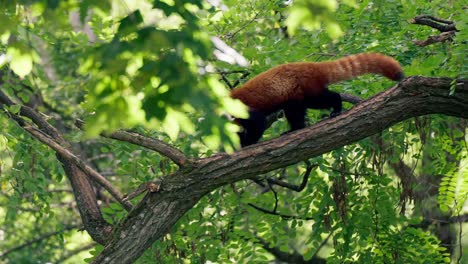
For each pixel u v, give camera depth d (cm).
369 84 1153
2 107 1241
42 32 1065
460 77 938
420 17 1092
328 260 1264
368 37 1227
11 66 666
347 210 1223
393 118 902
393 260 1270
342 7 1277
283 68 1092
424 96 898
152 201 922
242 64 600
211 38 594
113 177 1959
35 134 1036
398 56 1169
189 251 1255
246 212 1332
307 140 894
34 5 594
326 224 1227
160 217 919
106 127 622
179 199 916
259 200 1298
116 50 574
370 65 1031
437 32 1198
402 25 1251
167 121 625
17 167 1236
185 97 583
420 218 1276
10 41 711
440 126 1272
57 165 1190
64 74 1903
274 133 1229
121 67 586
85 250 2006
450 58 1083
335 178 1199
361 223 1237
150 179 1212
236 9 1288
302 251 1727
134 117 626
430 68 1070
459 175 1319
